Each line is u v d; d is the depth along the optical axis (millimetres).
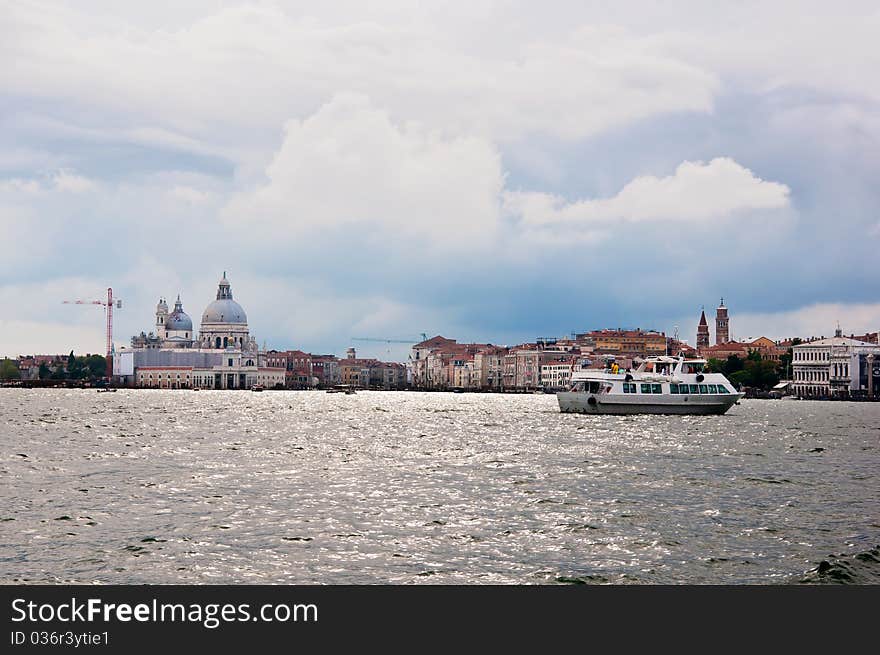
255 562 51375
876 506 70250
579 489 77500
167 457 103375
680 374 186500
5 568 50156
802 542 56969
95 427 158875
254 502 69250
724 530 60094
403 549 54250
